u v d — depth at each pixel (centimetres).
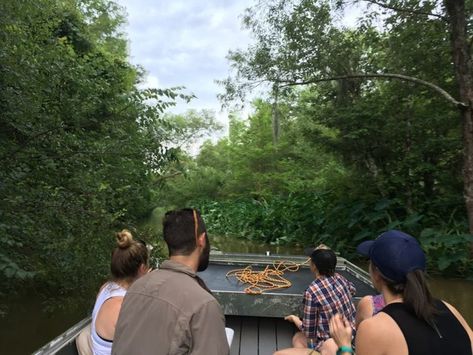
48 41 506
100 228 428
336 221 1198
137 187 512
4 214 351
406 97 1048
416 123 1021
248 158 2406
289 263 506
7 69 405
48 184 446
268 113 2466
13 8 429
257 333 404
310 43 997
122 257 243
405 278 150
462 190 1027
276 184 2233
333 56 1020
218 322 144
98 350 225
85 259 422
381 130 1055
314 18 984
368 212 1105
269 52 1049
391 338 138
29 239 382
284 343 388
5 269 303
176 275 154
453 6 833
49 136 454
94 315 238
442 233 910
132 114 518
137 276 246
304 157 1952
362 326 146
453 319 146
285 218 1433
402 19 961
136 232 512
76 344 271
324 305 301
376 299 231
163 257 486
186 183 2908
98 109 520
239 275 453
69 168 461
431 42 971
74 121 487
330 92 1220
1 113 419
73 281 439
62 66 462
